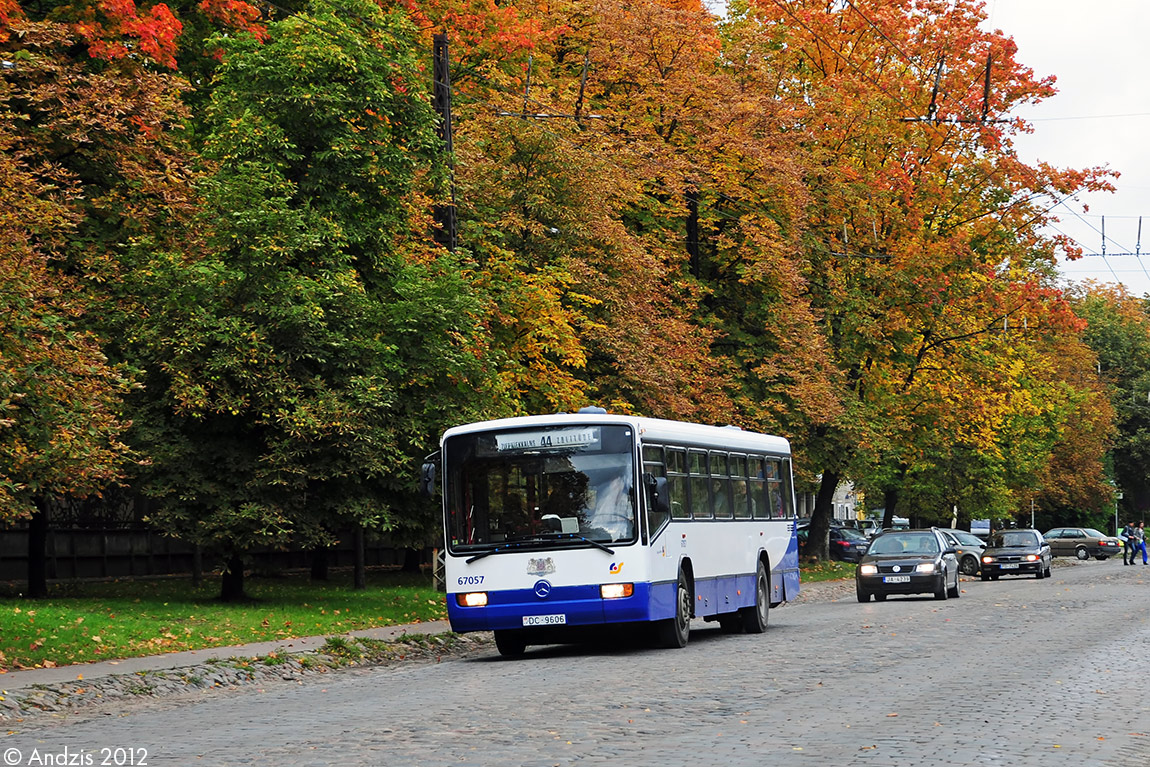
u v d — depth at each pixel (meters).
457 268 31.73
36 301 21.66
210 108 32.03
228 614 27.97
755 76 52.69
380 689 18.28
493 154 41.06
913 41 58.47
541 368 39.06
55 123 27.73
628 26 48.78
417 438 30.11
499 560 23.34
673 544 24.42
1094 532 93.56
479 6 45.53
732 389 51.22
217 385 28.33
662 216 49.62
